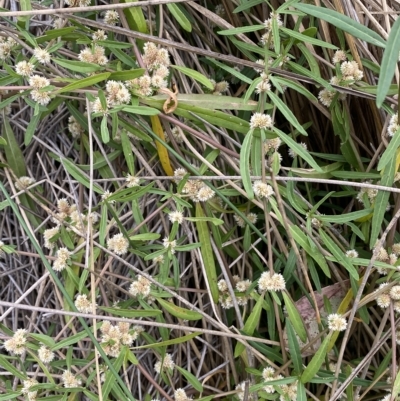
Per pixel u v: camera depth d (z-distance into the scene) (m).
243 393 0.27
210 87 0.27
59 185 0.35
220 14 0.33
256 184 0.26
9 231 0.35
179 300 0.30
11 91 0.29
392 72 0.20
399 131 0.24
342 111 0.30
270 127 0.27
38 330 0.31
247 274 0.32
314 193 0.32
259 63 0.29
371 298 0.25
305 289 0.28
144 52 0.29
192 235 0.31
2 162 0.31
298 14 0.27
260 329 0.32
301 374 0.25
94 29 0.31
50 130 0.35
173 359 0.32
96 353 0.25
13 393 0.27
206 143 0.28
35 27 0.35
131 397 0.23
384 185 0.25
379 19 0.30
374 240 0.25
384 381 0.28
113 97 0.26
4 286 0.36
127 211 0.32
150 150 0.30
